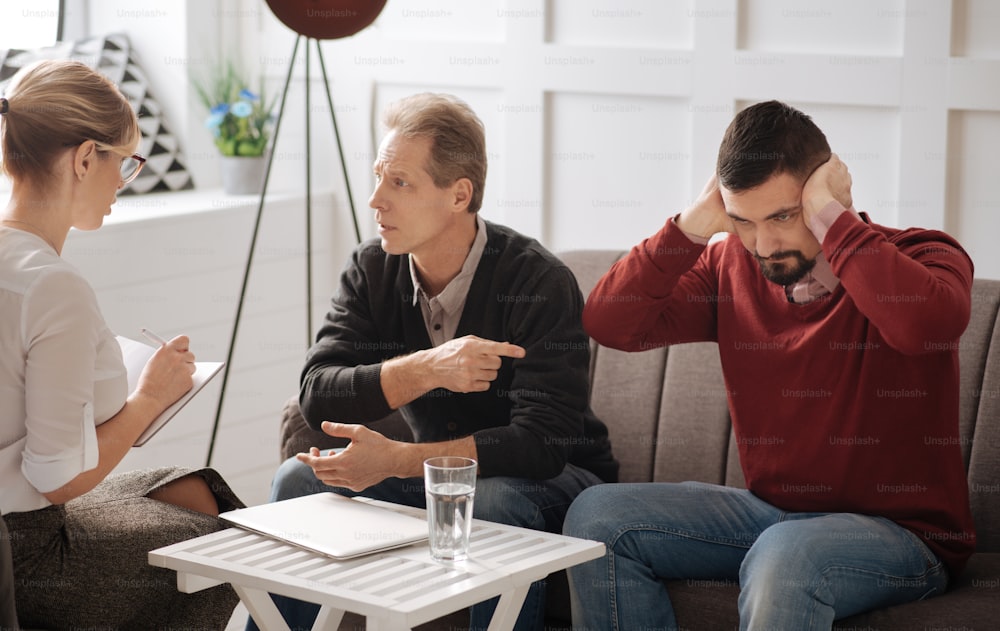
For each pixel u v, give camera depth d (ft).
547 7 11.10
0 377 5.73
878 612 5.98
